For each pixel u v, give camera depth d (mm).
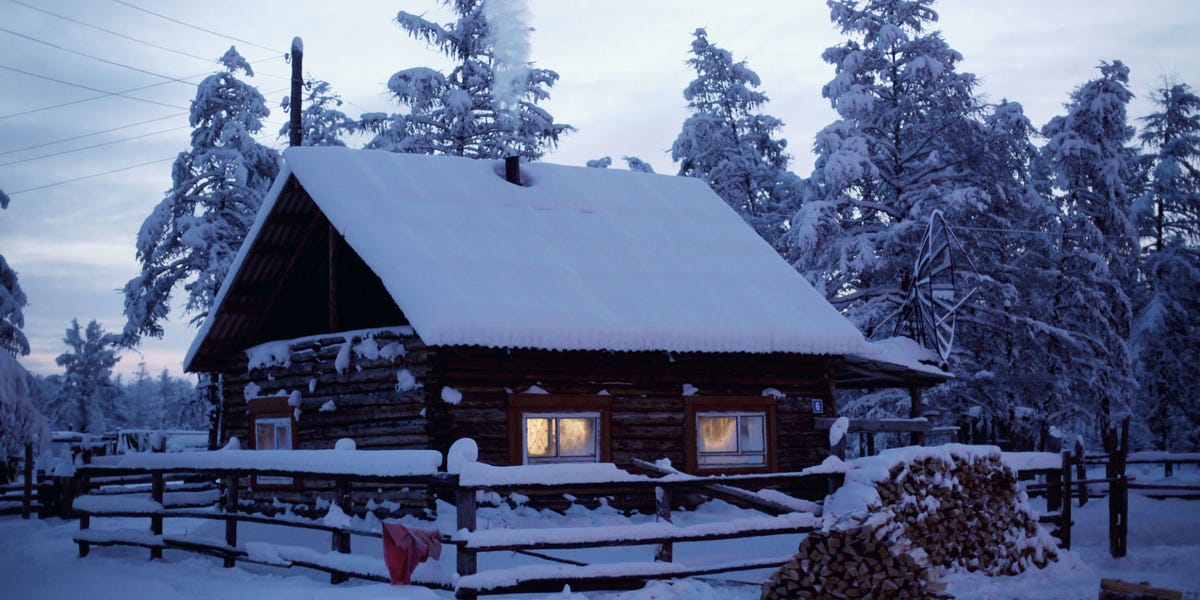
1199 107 44812
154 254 34781
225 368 20328
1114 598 9891
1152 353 40656
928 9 33625
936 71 31297
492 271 15984
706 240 19766
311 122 40906
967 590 11977
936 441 34844
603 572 10266
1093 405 34656
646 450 16453
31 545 17891
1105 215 38094
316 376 17516
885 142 32938
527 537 9930
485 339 14383
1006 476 13500
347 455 11289
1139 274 43562
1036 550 13336
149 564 13781
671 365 16922
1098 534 16125
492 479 9844
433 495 14844
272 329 19281
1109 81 38438
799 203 40344
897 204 32438
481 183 19031
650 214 20109
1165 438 40750
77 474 16000
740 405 17297
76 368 68562
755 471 17281
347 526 11141
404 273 15031
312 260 18469
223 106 36531
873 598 10234
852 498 11961
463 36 37594
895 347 19984
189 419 55750
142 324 34469
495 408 15516
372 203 16781
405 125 37625
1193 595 11398
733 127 40375
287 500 17578
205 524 17391
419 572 10258
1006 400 31750
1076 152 37688
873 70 33406
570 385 16078
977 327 32562
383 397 16062
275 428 18328
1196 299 41219
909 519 12117
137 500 14641
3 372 14312
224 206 35500
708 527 11062
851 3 34156
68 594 11117
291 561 11852
